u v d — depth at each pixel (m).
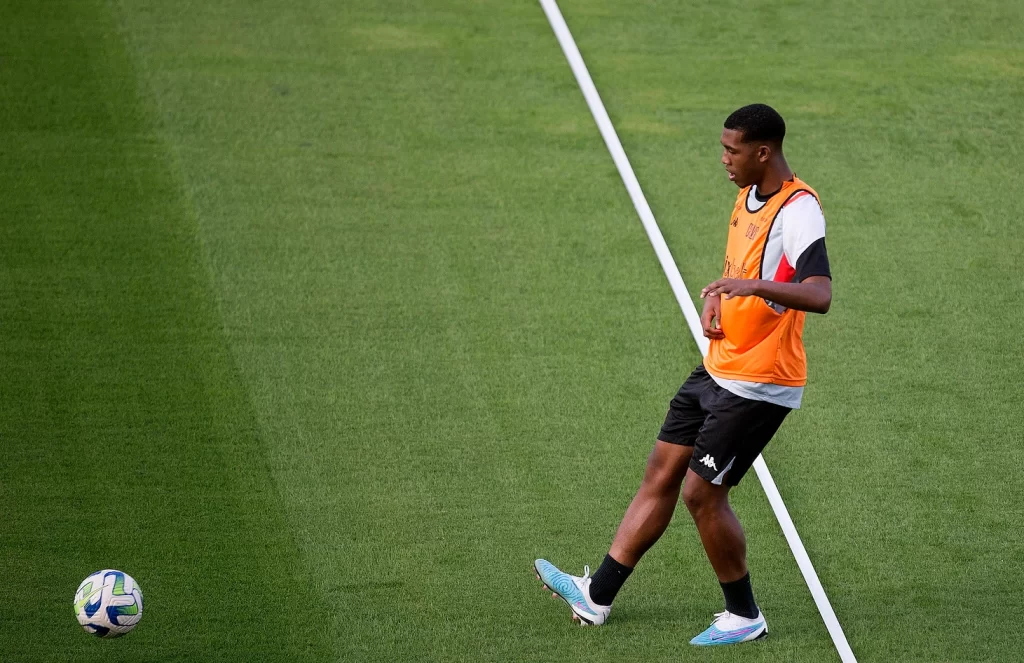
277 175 25.50
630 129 27.66
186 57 29.44
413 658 14.95
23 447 18.31
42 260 22.58
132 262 22.73
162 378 19.97
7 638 14.95
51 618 15.32
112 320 21.23
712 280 23.03
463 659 14.94
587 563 16.61
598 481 18.23
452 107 28.19
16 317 21.11
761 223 13.92
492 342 21.20
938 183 26.17
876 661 15.16
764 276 13.98
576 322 21.80
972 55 31.12
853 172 26.42
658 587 16.38
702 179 26.12
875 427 19.53
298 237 23.70
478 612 15.73
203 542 16.75
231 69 29.09
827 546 17.14
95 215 23.92
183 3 31.94
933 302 22.58
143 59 29.23
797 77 29.89
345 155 26.30
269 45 30.27
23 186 24.59
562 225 24.45
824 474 18.53
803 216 13.62
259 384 19.98
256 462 18.33
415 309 21.95
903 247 24.09
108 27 30.50
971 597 16.23
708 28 32.03
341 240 23.69
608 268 23.25
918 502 17.98
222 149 26.22
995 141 27.67
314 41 30.58
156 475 17.95
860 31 32.12
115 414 19.14
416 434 19.06
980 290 22.92
